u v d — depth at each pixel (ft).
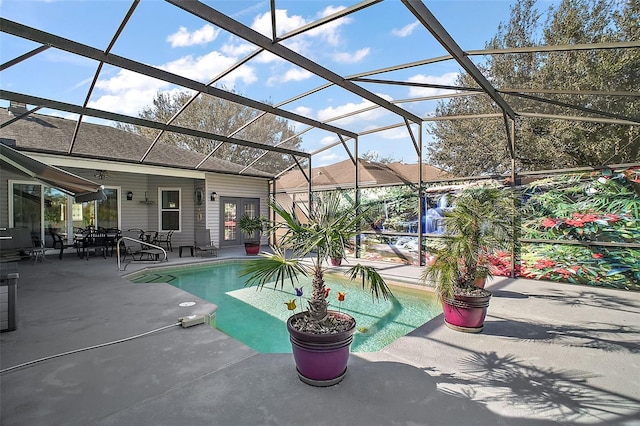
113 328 12.71
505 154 35.01
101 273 23.98
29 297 17.35
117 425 6.85
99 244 31.48
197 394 8.07
